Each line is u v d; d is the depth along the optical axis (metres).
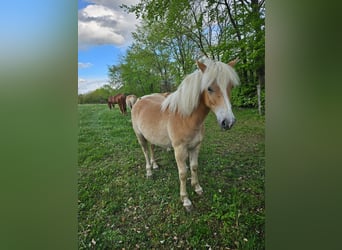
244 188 1.18
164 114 1.19
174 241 1.22
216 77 1.08
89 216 1.31
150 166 1.25
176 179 1.22
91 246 1.30
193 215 1.21
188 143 1.17
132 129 1.26
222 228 1.19
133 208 1.27
